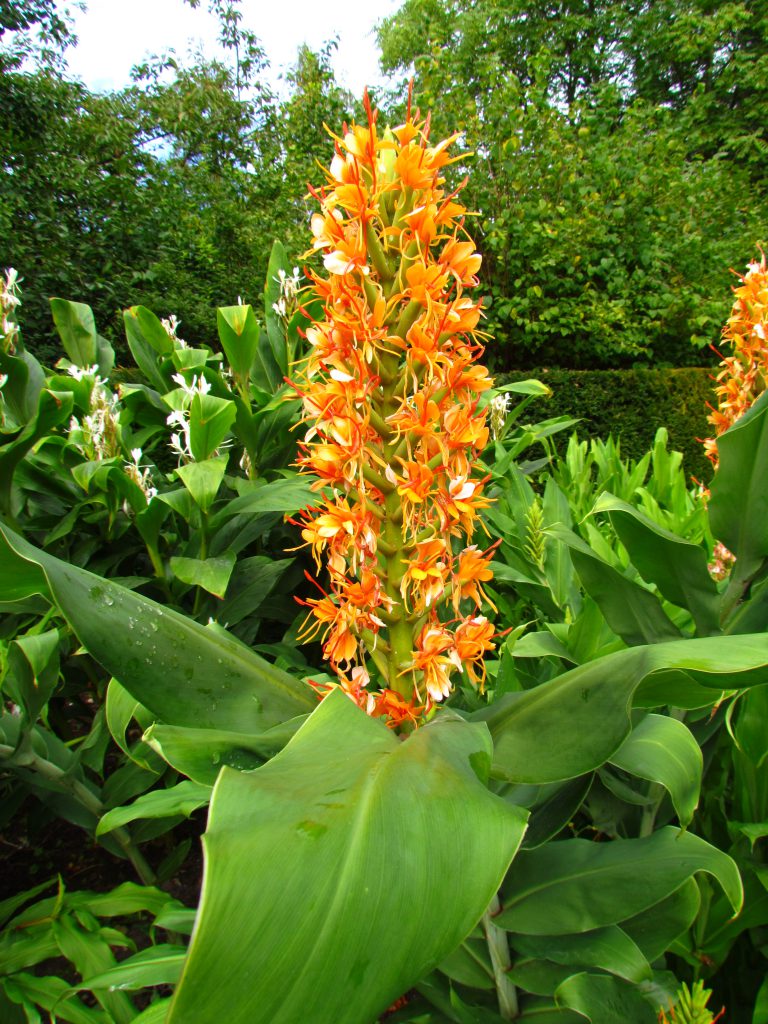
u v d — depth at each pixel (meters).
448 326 0.47
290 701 0.54
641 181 3.45
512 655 0.78
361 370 0.47
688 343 3.54
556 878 0.55
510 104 3.47
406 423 0.47
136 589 1.15
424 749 0.41
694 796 0.52
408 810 0.35
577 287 3.36
